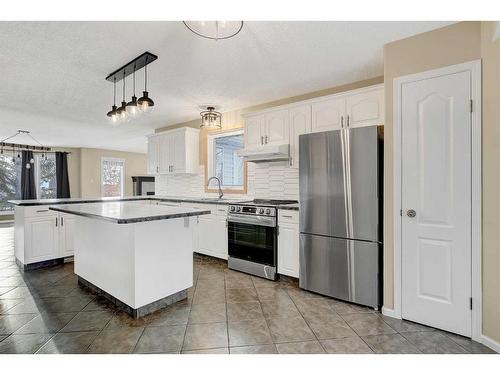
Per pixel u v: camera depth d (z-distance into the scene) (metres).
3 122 5.11
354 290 2.50
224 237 3.75
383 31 2.15
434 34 2.12
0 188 7.70
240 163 4.51
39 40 2.26
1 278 3.19
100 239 2.62
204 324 2.15
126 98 3.74
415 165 2.17
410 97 2.20
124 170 9.62
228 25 2.04
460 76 2.00
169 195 5.56
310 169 2.78
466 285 1.97
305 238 2.82
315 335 2.00
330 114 3.09
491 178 1.85
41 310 2.37
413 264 2.18
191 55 2.55
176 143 4.97
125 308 2.37
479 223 1.92
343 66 2.82
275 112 3.54
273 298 2.65
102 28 2.09
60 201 3.84
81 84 3.23
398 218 2.24
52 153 8.25
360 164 2.46
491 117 1.85
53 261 3.74
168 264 2.44
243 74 3.02
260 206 3.23
